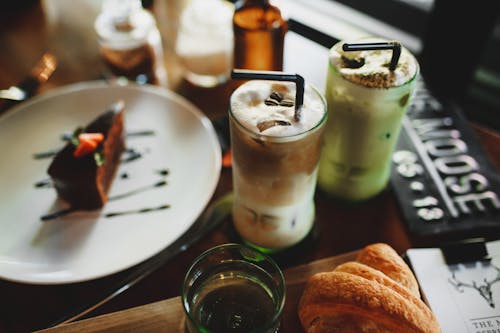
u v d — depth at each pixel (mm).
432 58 860
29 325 515
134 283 542
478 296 514
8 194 627
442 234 578
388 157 576
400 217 601
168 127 694
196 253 569
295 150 462
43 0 883
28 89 742
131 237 579
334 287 455
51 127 695
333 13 996
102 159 614
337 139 556
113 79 769
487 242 554
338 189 600
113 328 499
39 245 574
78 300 533
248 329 459
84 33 830
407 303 443
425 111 698
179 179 638
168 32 835
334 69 515
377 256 511
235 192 546
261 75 454
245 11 644
